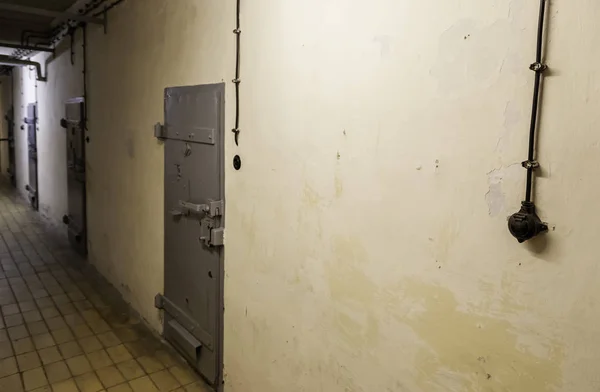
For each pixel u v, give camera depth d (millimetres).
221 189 2213
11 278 3963
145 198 3061
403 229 1364
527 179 1059
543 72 1022
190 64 2404
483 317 1180
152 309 3076
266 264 1956
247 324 2115
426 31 1260
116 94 3398
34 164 6680
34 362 2654
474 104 1161
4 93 8938
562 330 1031
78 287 3795
